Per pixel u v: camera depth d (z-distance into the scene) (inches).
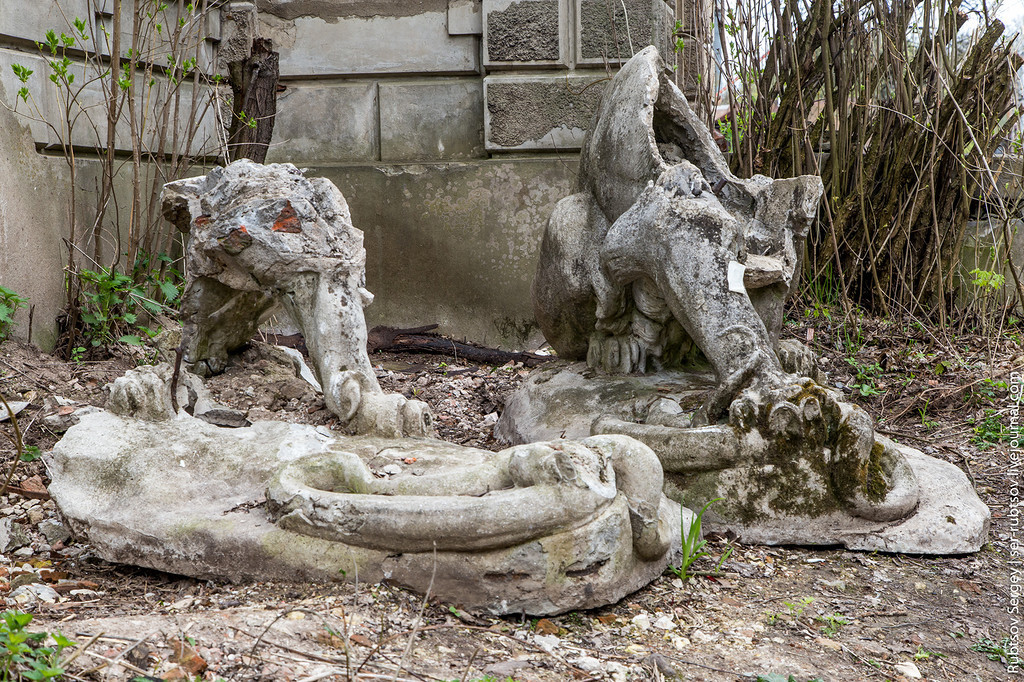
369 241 256.5
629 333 168.9
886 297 253.8
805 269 258.2
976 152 242.8
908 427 199.5
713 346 141.9
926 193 247.0
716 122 269.9
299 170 153.1
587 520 108.5
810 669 101.9
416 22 255.8
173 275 226.8
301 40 258.2
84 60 215.0
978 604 123.7
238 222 143.0
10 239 190.1
